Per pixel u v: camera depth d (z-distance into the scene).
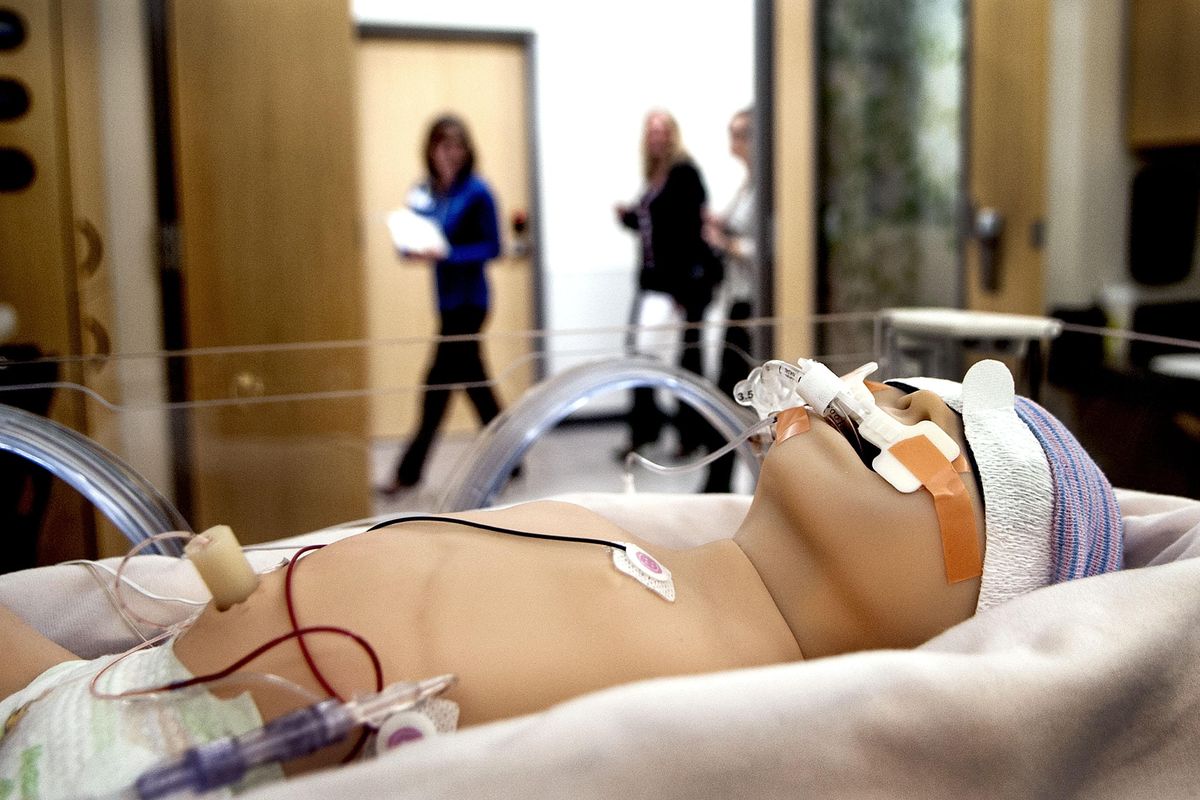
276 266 2.84
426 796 0.49
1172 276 3.97
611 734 0.52
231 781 0.53
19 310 2.65
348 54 2.80
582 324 5.52
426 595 0.70
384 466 3.68
